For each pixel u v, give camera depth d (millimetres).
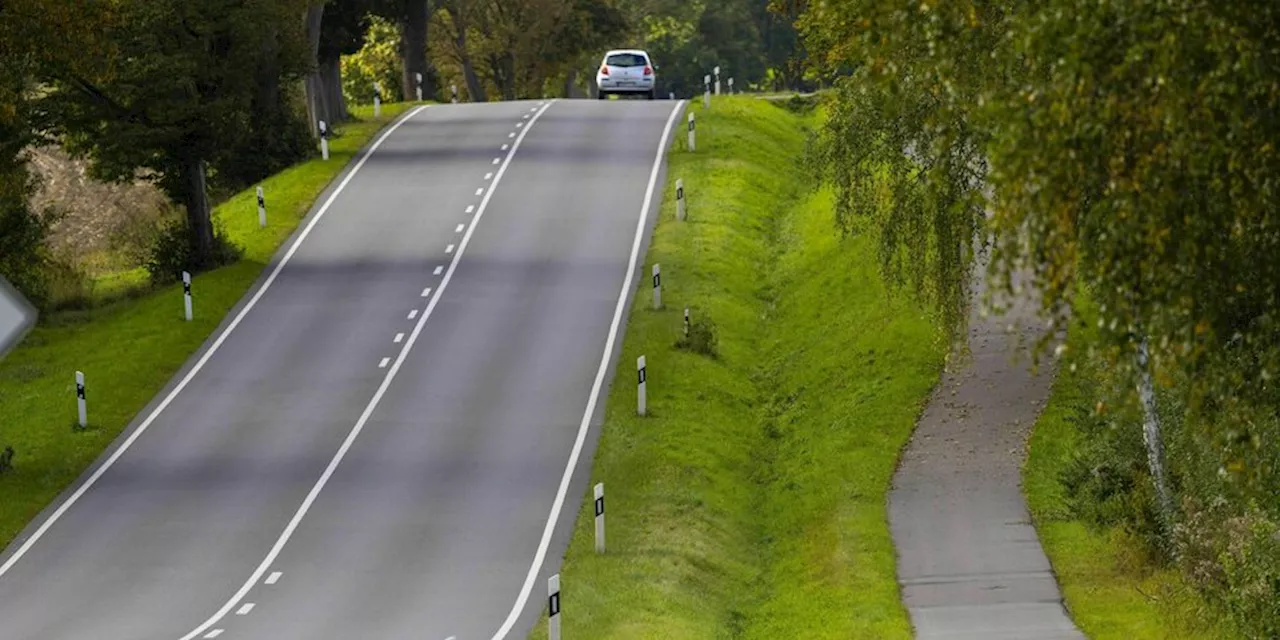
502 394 108062
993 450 91312
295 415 105125
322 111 194250
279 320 125625
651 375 111438
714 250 142750
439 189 163500
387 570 80000
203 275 137625
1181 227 36094
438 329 122250
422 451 98250
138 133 128375
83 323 129875
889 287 94625
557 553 82312
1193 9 34531
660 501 89625
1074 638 64875
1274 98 36281
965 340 87625
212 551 83312
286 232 150500
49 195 187250
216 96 135750
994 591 71938
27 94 126125
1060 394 97000
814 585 76625
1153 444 72438
